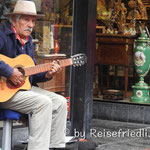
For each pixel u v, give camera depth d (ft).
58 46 20.01
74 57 14.96
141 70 26.66
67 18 20.03
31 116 14.34
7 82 13.99
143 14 30.42
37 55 19.19
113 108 26.17
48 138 14.06
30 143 13.99
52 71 14.61
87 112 20.21
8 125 14.17
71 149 16.52
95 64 28.35
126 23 30.27
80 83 20.01
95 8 20.34
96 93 27.99
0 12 17.65
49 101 14.07
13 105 14.08
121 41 27.94
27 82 14.37
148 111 25.48
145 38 26.55
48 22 19.57
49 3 19.60
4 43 14.20
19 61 14.21
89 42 20.01
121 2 31.63
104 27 29.37
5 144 14.12
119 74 32.45
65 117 15.17
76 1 19.92
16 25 14.56
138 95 26.55
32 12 14.57
